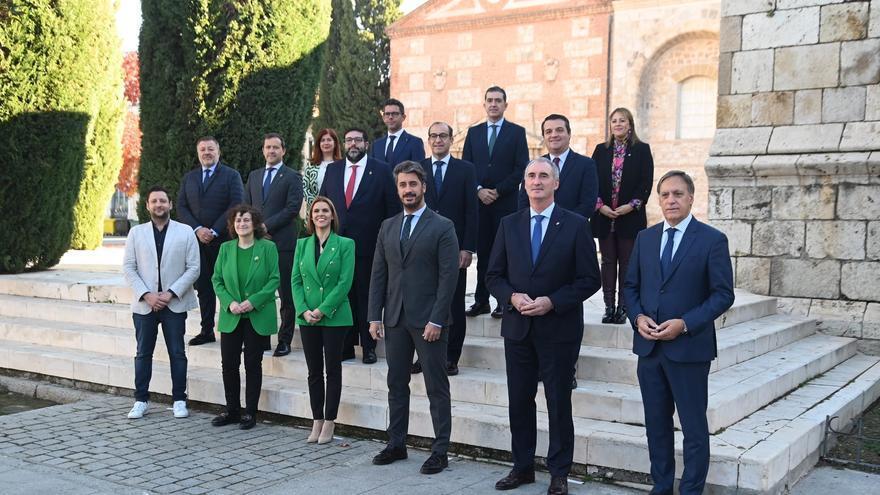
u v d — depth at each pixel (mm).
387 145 7109
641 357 4562
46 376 8156
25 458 5516
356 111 24484
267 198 7211
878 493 4867
